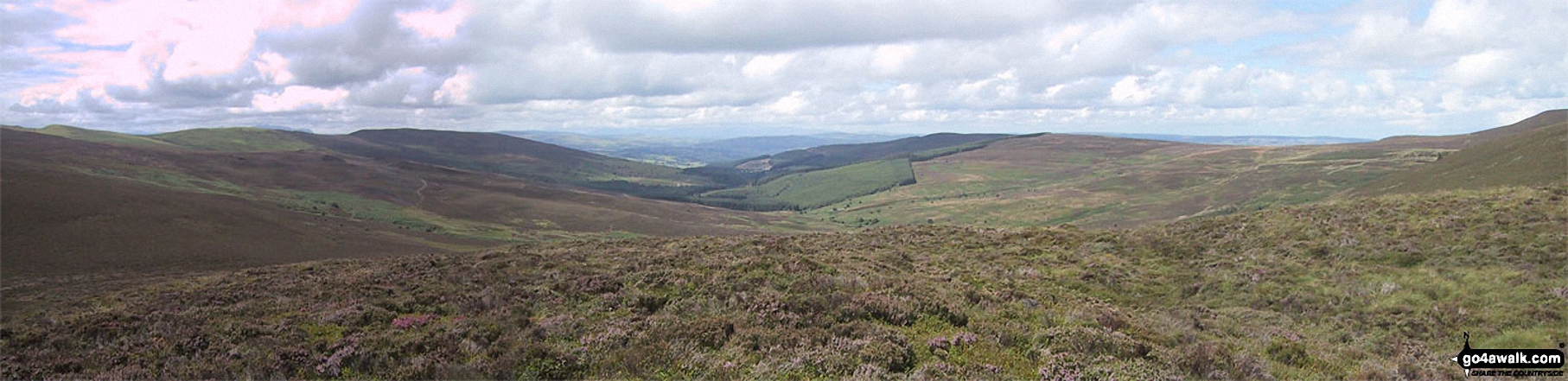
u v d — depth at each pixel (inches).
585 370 540.7
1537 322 783.7
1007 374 499.8
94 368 599.8
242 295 951.6
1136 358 546.9
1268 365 581.3
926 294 771.4
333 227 5014.8
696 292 802.8
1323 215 1425.9
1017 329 632.4
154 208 4109.3
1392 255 1112.8
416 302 823.7
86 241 3139.8
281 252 3558.1
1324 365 620.1
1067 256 1357.0
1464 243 1098.7
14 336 730.2
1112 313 789.2
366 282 998.4
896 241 1560.0
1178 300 1074.1
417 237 5403.5
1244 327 824.3
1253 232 1412.4
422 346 608.7
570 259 1159.6
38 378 577.3
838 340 562.6
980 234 1606.8
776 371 502.3
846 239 1594.5
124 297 1160.8
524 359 554.6
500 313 748.6
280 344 638.5
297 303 850.8
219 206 4739.2
